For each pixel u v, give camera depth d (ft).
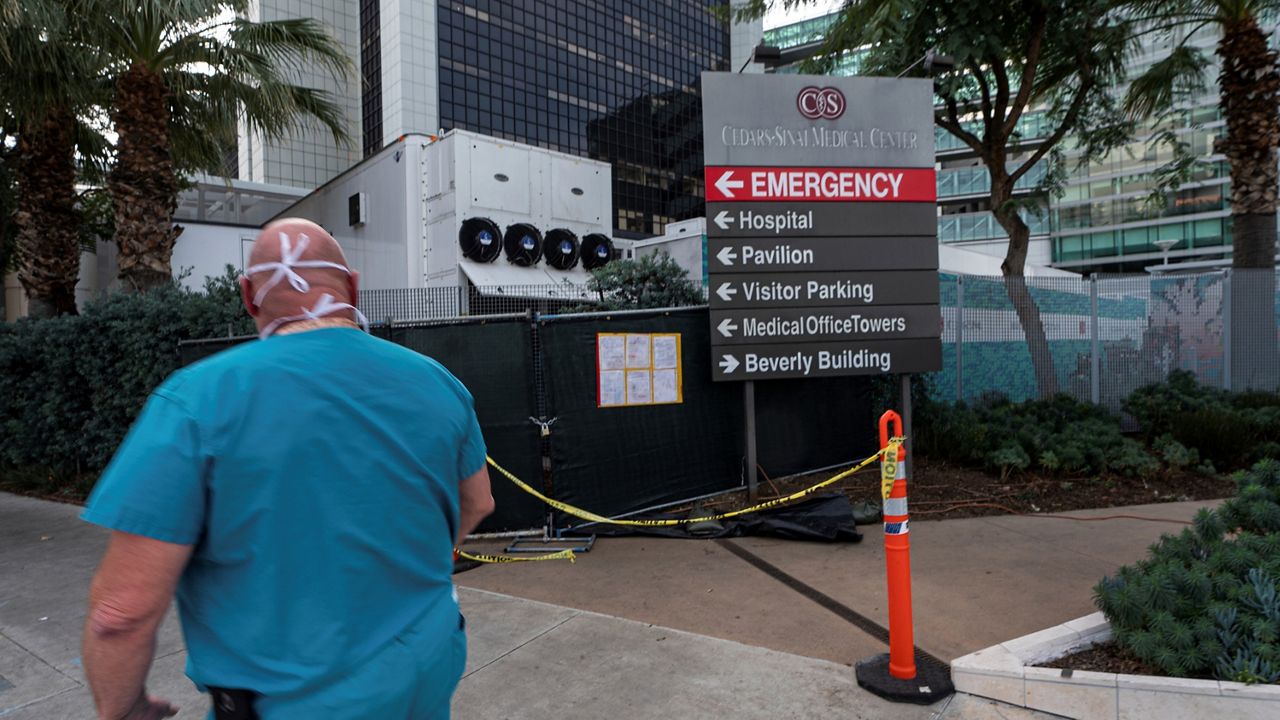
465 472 5.55
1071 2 33.17
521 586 16.71
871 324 23.66
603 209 47.06
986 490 23.53
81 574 18.80
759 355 22.89
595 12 174.91
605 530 20.97
